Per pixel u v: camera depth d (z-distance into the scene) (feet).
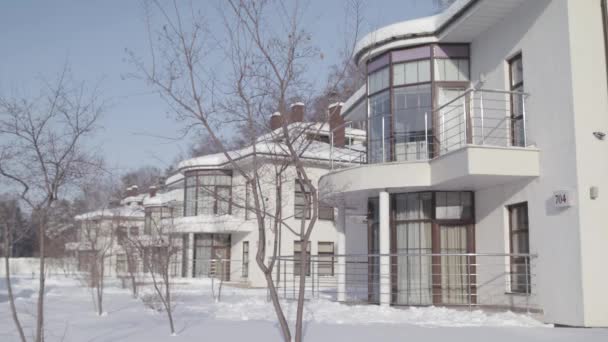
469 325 34.60
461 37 46.60
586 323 33.27
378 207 51.85
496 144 43.14
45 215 25.07
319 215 94.12
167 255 62.23
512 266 41.39
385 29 48.67
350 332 31.73
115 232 74.54
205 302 57.82
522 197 39.75
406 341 28.45
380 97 50.01
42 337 25.41
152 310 48.73
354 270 81.41
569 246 34.78
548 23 37.50
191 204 102.58
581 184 34.30
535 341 28.14
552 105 36.86
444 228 46.62
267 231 90.33
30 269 143.74
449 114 46.83
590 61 35.45
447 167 41.06
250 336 31.19
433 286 46.09
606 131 34.96
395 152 48.06
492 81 44.19
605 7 35.78
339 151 82.23
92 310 49.03
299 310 22.98
